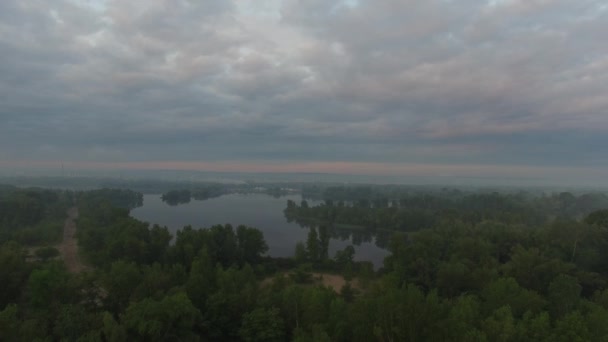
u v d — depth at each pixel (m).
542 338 45.62
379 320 48.03
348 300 76.69
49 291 56.09
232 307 57.75
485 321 47.81
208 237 103.00
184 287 61.44
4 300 63.53
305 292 57.94
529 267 75.19
